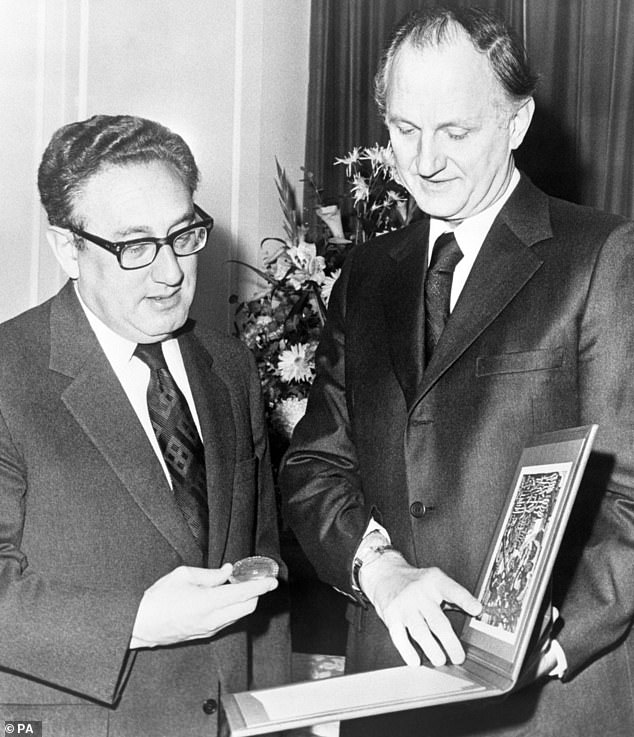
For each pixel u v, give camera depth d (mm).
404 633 1509
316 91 4742
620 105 3873
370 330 1895
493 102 1636
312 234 4227
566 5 4016
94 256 1603
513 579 1407
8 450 1581
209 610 1487
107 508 1599
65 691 1565
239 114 4512
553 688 1655
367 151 3424
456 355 1698
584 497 1665
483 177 1688
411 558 1722
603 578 1596
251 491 1823
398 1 4578
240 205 4539
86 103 4035
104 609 1509
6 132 3768
